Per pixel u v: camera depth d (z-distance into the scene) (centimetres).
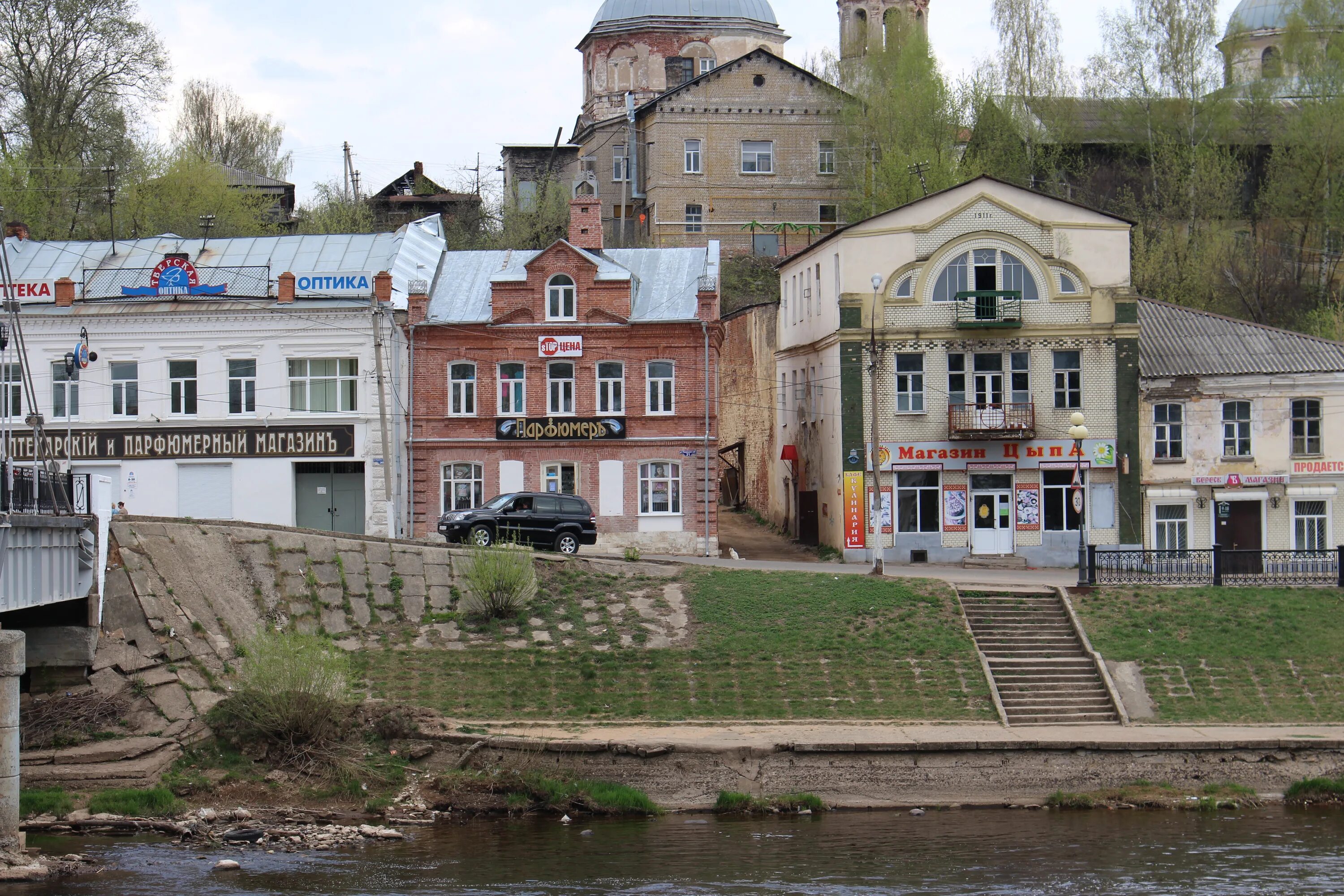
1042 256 5594
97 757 3406
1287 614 4494
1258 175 8019
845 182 8500
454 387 5653
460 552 4622
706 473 5612
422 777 3494
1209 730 3847
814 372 6078
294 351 5547
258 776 3416
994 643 4316
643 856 2984
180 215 7562
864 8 9938
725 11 9669
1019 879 2827
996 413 5497
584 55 9938
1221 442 5597
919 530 5559
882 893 2728
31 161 7038
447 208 9225
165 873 2792
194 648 3847
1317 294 7412
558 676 4038
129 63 7200
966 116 8031
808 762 3569
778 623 4350
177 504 5544
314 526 5538
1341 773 3641
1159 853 3020
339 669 3631
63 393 5584
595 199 6084
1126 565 5041
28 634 3662
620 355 5634
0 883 2691
